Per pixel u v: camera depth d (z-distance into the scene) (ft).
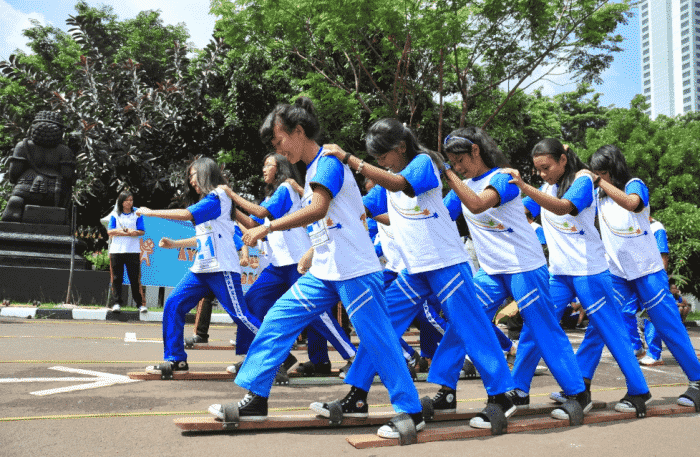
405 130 10.23
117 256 30.78
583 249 11.96
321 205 9.05
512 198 10.85
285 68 55.26
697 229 53.98
